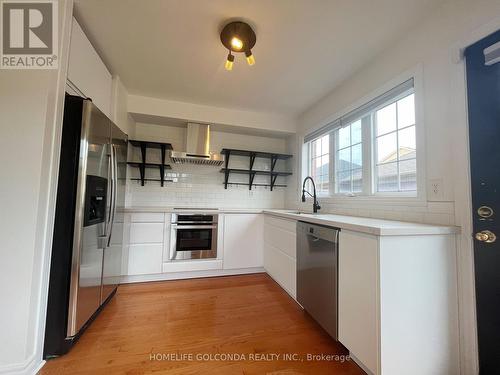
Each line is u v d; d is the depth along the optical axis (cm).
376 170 207
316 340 160
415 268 121
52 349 136
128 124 281
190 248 274
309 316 192
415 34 162
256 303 214
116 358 138
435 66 146
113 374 125
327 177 282
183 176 334
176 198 330
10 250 118
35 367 125
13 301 117
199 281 269
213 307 205
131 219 255
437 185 142
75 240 143
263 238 299
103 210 178
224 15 156
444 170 139
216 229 283
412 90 169
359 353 127
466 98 129
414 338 119
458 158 130
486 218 119
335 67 214
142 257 257
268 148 374
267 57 201
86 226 152
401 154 182
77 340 153
